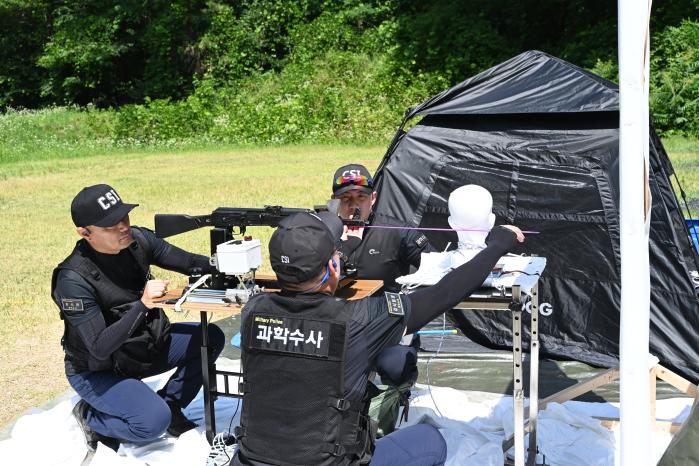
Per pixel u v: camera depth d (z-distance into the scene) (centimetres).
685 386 365
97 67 2827
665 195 470
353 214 400
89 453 359
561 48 2416
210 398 358
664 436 359
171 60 2861
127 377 359
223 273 344
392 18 2673
